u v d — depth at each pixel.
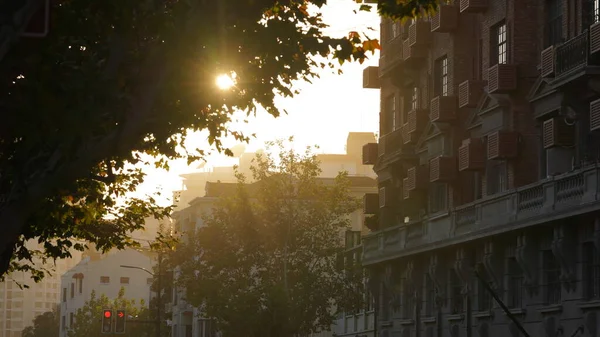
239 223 82.19
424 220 65.38
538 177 54.09
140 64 23.84
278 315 77.69
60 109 21.91
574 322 48.25
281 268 81.62
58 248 38.78
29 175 23.12
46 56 21.86
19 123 22.27
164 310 141.75
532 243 52.47
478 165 58.81
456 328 61.22
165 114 26.02
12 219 22.98
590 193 45.97
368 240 75.62
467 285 59.56
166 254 91.25
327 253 81.12
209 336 131.75
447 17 62.94
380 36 77.00
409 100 72.94
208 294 81.69
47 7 16.09
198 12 23.14
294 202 84.62
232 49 25.27
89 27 22.69
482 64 60.53
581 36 47.09
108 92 22.34
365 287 84.19
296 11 27.84
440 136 65.12
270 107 27.56
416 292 68.00
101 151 23.06
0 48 16.00
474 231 56.81
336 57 26.66
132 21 22.95
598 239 46.06
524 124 54.97
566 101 50.03
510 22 56.00
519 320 53.59
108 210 39.25
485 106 58.81
